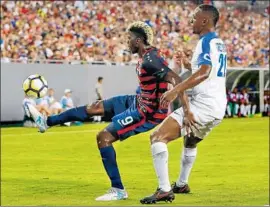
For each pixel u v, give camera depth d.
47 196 20.27
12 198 19.94
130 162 30.67
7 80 55.91
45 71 57.94
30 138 44.03
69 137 44.84
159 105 18.28
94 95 60.53
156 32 78.31
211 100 17.45
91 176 25.67
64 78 59.03
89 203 18.36
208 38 17.30
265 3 96.25
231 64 80.62
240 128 52.19
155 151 17.41
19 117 56.47
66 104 55.75
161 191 17.61
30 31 66.12
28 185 23.03
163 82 18.11
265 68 70.94
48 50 62.00
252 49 86.81
